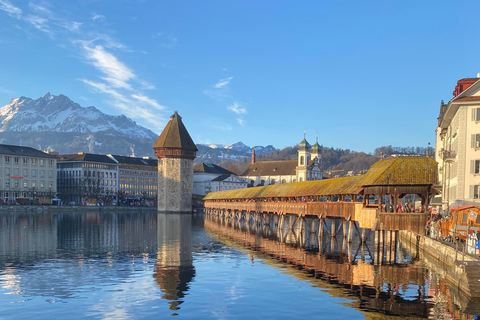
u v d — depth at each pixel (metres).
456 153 59.16
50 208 151.62
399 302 27.08
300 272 36.62
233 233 76.12
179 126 166.75
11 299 27.92
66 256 45.47
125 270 37.50
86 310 25.70
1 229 77.88
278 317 24.38
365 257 45.53
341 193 54.12
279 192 82.94
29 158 171.00
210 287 31.14
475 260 29.72
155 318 24.31
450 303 26.80
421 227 45.06
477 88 56.38
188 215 151.00
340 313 24.95
